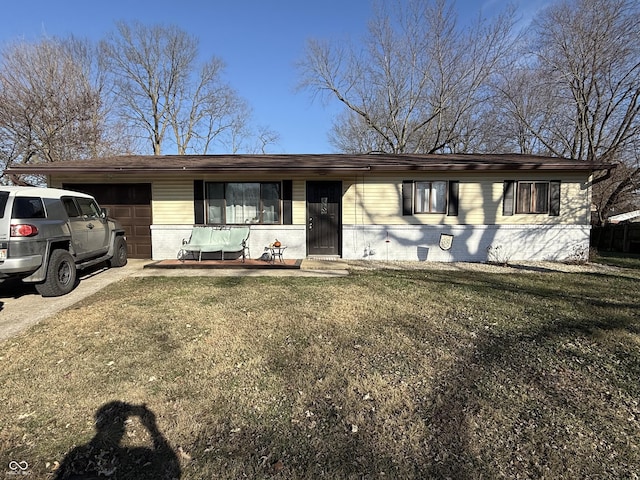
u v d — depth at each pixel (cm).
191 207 983
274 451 220
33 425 243
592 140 1557
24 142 1644
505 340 397
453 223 982
